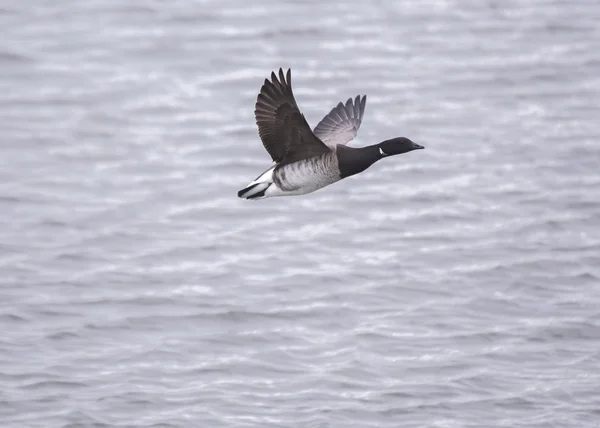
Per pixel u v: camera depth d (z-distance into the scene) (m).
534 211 21.16
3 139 24.48
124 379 15.27
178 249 19.80
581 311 17.41
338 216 21.09
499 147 23.89
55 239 20.16
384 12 31.81
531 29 30.30
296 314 17.30
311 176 11.61
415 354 16.05
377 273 18.77
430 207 21.38
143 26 30.88
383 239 20.14
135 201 21.78
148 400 14.70
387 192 22.09
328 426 14.09
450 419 14.38
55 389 15.00
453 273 18.77
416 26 30.72
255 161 23.47
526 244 19.84
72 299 17.83
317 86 26.91
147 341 16.48
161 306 17.62
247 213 21.27
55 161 23.55
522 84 27.00
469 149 23.86
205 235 20.38
